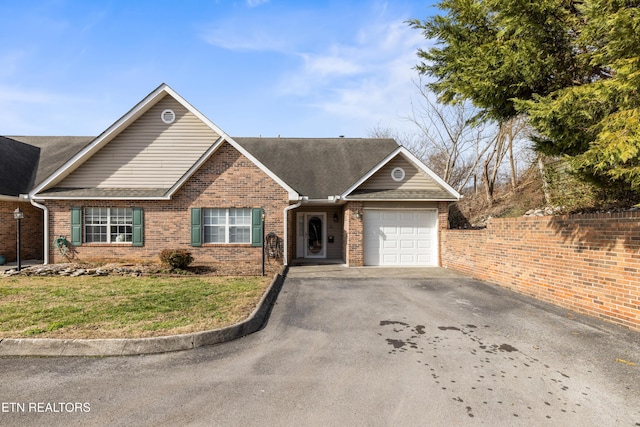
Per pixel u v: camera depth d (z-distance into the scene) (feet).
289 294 29.17
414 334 19.65
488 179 94.07
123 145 46.29
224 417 11.69
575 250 23.41
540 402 12.60
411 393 13.23
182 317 21.12
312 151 60.03
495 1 20.49
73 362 15.98
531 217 27.84
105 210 44.75
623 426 11.25
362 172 53.93
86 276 35.91
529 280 28.02
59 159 56.39
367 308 24.93
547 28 20.95
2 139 54.19
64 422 11.41
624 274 19.89
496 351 17.15
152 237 44.37
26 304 24.18
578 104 18.93
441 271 41.14
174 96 45.75
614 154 16.53
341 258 53.98
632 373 14.67
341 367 15.49
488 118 25.13
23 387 13.65
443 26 24.49
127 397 12.95
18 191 47.80
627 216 19.79
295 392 13.32
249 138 63.67
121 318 20.88
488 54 21.44
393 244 46.75
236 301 25.09
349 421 11.47
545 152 24.11
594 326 20.27
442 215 46.42
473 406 12.35
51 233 44.27
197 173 44.50
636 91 17.53
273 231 44.45
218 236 44.83
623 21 16.20
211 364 15.84
